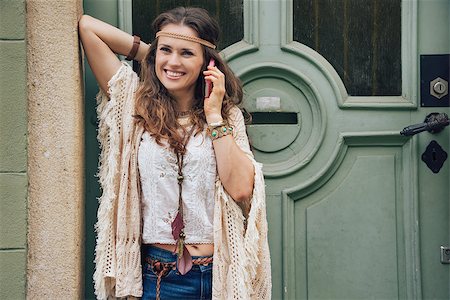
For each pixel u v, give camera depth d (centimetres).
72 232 262
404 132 294
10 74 257
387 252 302
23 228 259
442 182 301
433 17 300
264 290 263
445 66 300
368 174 301
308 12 300
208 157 256
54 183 262
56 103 261
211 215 259
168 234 257
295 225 302
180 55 256
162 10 298
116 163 261
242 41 299
